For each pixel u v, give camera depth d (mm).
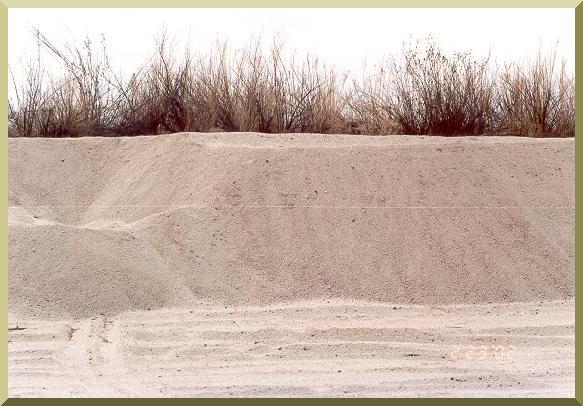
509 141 14867
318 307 11117
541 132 17203
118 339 9852
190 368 8828
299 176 13547
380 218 12805
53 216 13898
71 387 8156
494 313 11078
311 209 12930
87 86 17500
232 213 12797
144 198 13844
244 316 10750
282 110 17422
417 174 13703
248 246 12242
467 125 17141
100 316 10766
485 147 14461
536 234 12758
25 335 9930
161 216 12750
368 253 12219
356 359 9148
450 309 11250
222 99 17531
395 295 11602
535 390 8070
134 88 17578
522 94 17391
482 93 17281
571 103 17328
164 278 11578
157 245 12172
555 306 11461
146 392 7953
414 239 12484
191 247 12156
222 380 8383
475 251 12359
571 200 13453
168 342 9758
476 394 7883
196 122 17469
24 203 14156
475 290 11750
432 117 17125
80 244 11773
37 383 8305
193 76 17609
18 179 14672
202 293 11469
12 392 7957
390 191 13320
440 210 13023
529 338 9961
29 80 17281
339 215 12828
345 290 11688
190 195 13469
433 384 8258
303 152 14086
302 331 10000
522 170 14000
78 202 14328
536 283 11992
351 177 13578
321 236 12477
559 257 12445
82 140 15648
